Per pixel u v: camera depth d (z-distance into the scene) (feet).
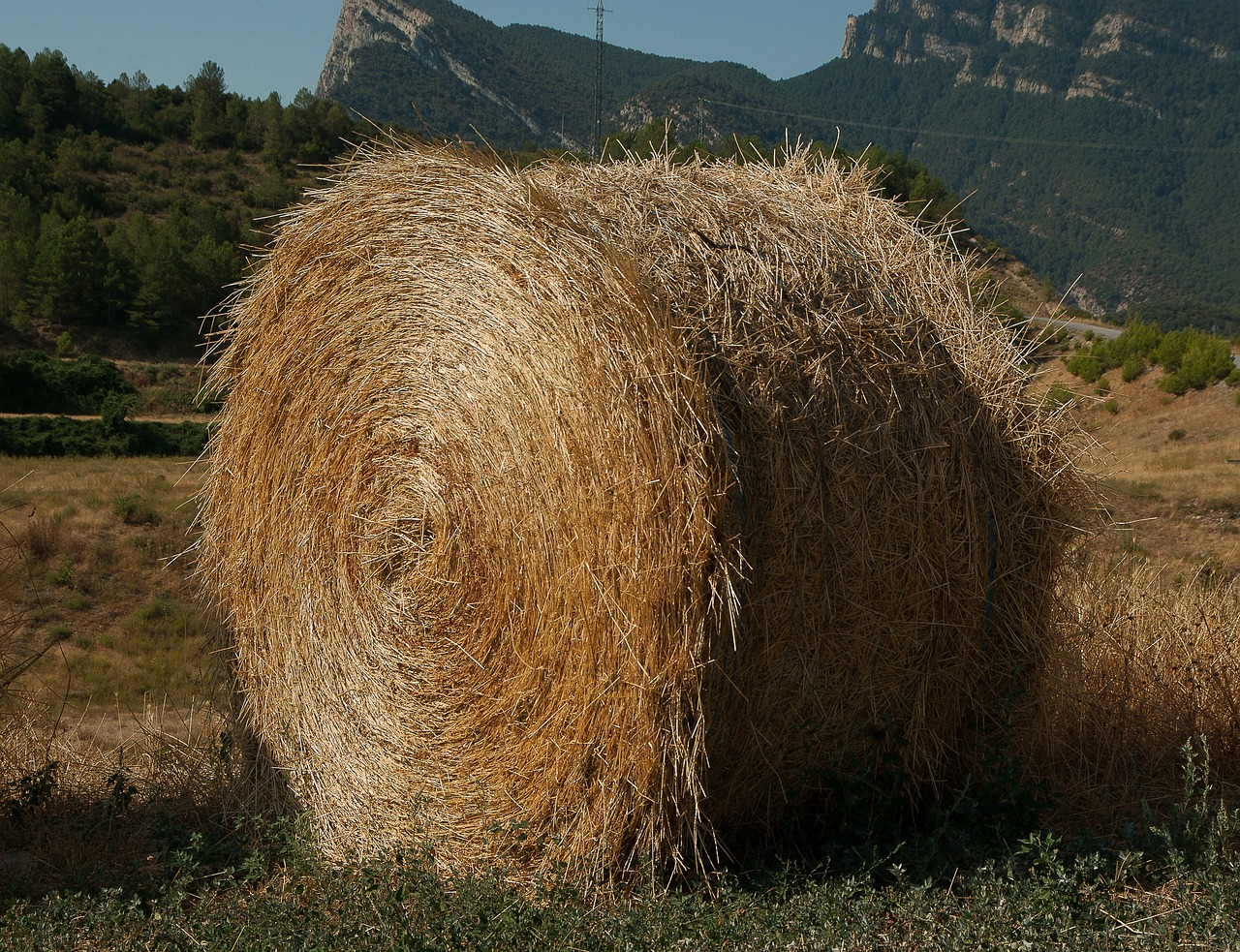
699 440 12.85
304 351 17.83
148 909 14.89
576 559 13.79
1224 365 100.01
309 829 17.30
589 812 14.05
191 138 317.22
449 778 15.84
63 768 20.06
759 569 13.55
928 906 12.85
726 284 14.65
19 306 208.13
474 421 15.16
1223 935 11.82
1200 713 19.06
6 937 13.29
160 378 182.70
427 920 12.89
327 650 17.65
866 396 14.69
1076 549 16.85
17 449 106.01
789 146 19.39
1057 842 13.66
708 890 13.71
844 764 15.49
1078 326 177.06
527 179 15.35
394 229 16.37
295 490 18.07
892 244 16.97
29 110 299.58
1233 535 41.22
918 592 14.98
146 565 51.37
